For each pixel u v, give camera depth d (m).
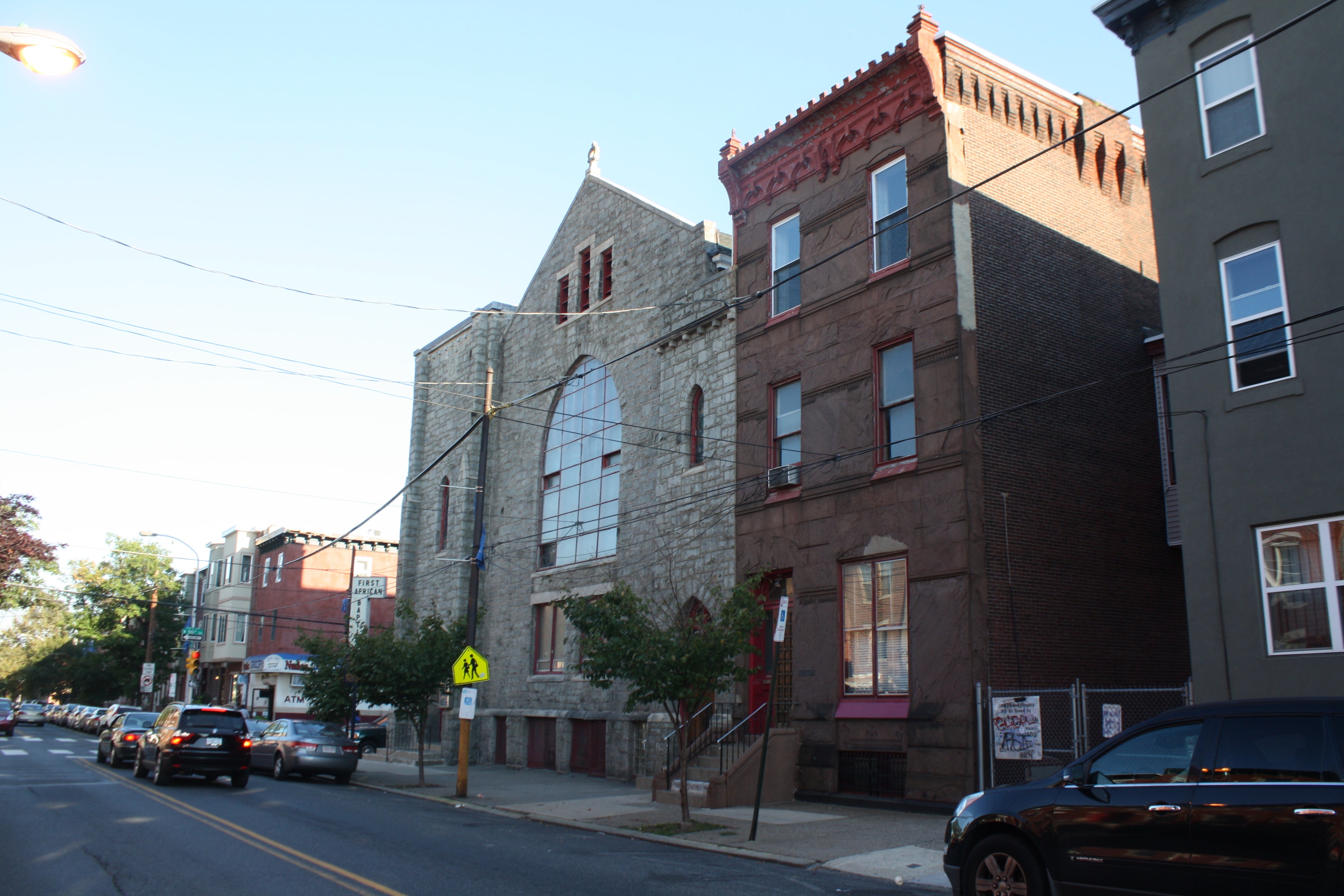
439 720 35.19
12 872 11.05
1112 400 20.39
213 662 60.81
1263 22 14.44
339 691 27.09
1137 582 19.53
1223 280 14.49
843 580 19.48
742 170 23.50
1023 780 16.41
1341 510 12.88
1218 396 14.30
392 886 10.41
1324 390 13.23
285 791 21.80
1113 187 22.12
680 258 26.19
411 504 37.53
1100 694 18.28
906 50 19.22
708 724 22.27
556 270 32.44
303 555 53.03
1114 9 15.95
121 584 66.94
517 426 33.09
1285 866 6.92
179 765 21.77
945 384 18.03
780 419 21.80
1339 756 6.96
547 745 28.75
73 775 24.61
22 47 9.29
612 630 16.52
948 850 9.09
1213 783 7.44
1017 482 18.14
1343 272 13.21
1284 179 13.95
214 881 10.64
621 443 27.55
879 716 18.02
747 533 21.89
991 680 16.75
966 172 19.09
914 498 18.17
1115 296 21.27
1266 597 13.57
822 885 11.07
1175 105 15.32
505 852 13.17
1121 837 7.80
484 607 28.30
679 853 13.56
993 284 18.81
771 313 22.34
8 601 36.97
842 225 20.72
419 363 39.31
